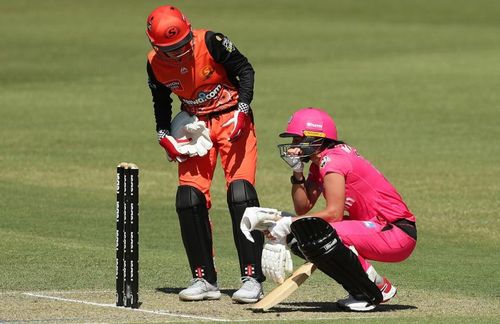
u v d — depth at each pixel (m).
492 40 152.88
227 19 177.75
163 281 35.16
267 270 29.22
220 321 27.61
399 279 36.62
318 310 29.91
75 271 36.19
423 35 159.50
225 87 32.19
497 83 111.38
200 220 31.91
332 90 107.81
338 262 28.70
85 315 28.31
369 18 180.88
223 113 32.22
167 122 32.72
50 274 35.56
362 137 80.44
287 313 29.30
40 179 62.44
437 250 43.59
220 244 44.72
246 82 31.80
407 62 130.12
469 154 72.75
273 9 190.00
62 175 64.00
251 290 31.03
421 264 40.12
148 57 32.22
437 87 109.00
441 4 192.50
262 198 56.81
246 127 32.12
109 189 59.44
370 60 132.62
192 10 188.75
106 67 126.94
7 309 29.11
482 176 64.00
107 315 28.34
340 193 29.16
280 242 29.03
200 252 31.73
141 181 62.25
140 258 39.94
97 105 98.62
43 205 53.66
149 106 98.19
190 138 32.03
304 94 105.19
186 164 32.31
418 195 57.69
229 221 50.53
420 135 81.50
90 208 53.06
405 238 29.55
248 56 136.38
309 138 29.73
